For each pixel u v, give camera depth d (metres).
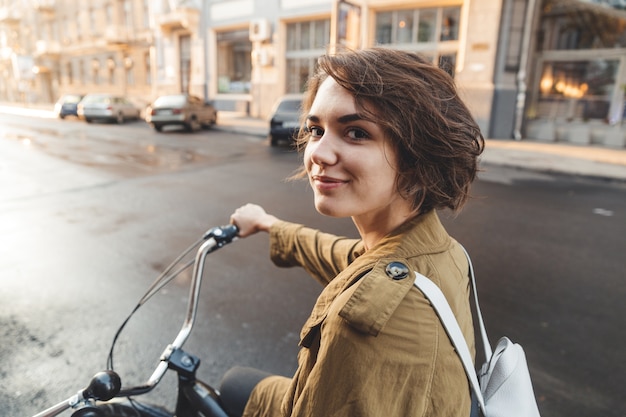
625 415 1.92
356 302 0.54
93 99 18.67
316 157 0.64
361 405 0.51
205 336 2.53
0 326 2.59
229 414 1.10
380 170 0.63
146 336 2.52
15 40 37.03
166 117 14.41
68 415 1.90
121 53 25.41
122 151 10.33
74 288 3.12
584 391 2.06
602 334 2.55
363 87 0.60
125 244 4.07
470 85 12.18
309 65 17.06
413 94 0.61
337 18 13.02
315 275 1.11
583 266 3.60
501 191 6.55
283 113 11.23
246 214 1.29
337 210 0.65
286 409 0.69
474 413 0.68
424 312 0.56
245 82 19.44
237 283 3.24
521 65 11.98
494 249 4.00
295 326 2.66
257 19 17.61
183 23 19.56
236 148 11.03
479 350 2.37
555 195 6.35
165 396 2.04
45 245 4.02
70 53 30.06
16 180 6.92
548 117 12.61
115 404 1.16
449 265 0.68
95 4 26.39
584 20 11.69
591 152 10.22
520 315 2.76
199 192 6.28
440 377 0.55
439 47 13.23
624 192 6.67
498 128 12.41
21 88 34.00
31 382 2.11
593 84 11.77
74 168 8.03
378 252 0.66
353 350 0.53
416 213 0.70
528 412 0.74
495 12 11.60
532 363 2.27
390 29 14.12
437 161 0.64
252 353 2.38
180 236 4.33
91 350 2.37
